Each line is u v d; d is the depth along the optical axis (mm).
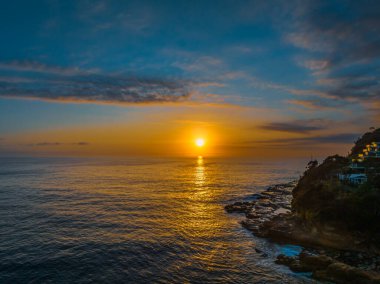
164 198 86812
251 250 42750
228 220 61188
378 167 63844
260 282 32344
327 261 34250
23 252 41062
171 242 46438
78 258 39344
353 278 30141
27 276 34031
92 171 193875
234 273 34875
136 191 99812
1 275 34125
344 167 65750
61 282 32812
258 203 76438
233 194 96500
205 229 54156
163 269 36281
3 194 88938
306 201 48281
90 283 32594
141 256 40406
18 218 59312
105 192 95938
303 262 36094
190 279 33469
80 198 83625
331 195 45656
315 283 31562
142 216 63500
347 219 40156
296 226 48625
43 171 186125
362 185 45906
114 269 36219
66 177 146375
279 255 39031
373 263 34562
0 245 43688
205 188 110812
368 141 103438
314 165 74812
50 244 44406
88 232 50812
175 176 162750
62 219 59094
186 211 69562
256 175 177000
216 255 40875
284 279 32844
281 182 135875
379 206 38938
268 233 48906
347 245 39969
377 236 37781
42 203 75250
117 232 51250
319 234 43031
